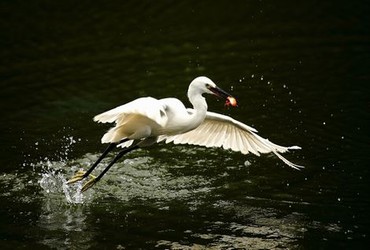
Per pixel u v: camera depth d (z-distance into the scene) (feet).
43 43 61.57
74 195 37.88
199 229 34.17
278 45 61.72
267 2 71.31
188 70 56.75
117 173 40.83
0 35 62.80
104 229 34.09
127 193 38.45
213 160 42.91
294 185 39.27
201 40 62.95
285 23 66.59
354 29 64.90
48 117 48.47
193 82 34.14
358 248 32.27
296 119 47.80
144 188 39.06
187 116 34.01
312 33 64.18
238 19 67.51
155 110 29.19
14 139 44.98
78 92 52.54
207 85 33.96
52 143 44.62
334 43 61.93
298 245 32.60
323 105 49.93
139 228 34.22
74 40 62.44
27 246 32.22
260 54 59.93
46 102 50.80
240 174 40.96
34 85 53.52
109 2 70.90
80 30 64.49
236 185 39.50
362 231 33.99
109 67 57.21
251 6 70.44
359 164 41.32
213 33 64.49
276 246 32.48
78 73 55.98
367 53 59.62
